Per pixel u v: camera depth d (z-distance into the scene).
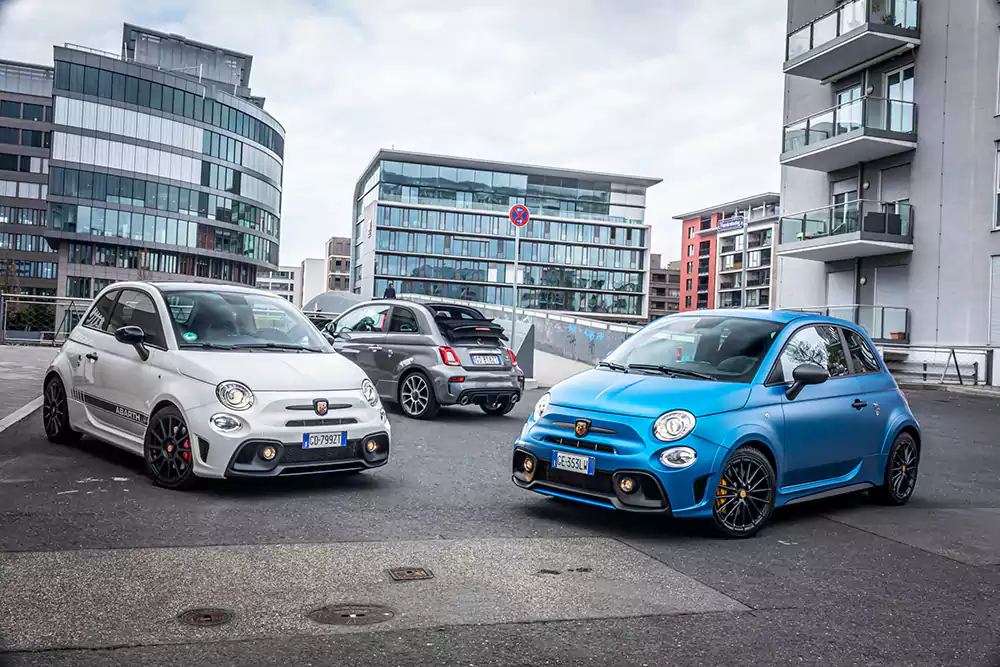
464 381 10.55
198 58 85.12
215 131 77.50
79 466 6.47
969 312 21.91
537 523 5.39
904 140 23.70
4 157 109.94
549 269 97.31
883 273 24.91
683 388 5.51
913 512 6.42
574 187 99.00
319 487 6.20
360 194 109.31
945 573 4.67
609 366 6.29
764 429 5.46
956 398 17.34
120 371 6.49
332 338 11.81
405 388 10.83
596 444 5.31
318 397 5.98
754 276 107.50
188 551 4.30
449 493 6.22
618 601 3.86
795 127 26.56
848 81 26.61
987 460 9.37
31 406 9.77
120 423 6.46
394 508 5.62
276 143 87.75
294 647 3.09
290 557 4.29
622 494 5.15
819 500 6.81
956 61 22.67
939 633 3.65
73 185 69.25
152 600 3.53
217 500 5.57
